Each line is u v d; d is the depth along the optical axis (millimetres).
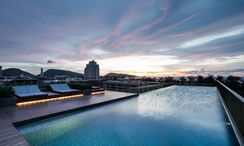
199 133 3508
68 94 7180
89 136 3291
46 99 6227
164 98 8188
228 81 11766
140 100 7551
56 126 3803
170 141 3092
